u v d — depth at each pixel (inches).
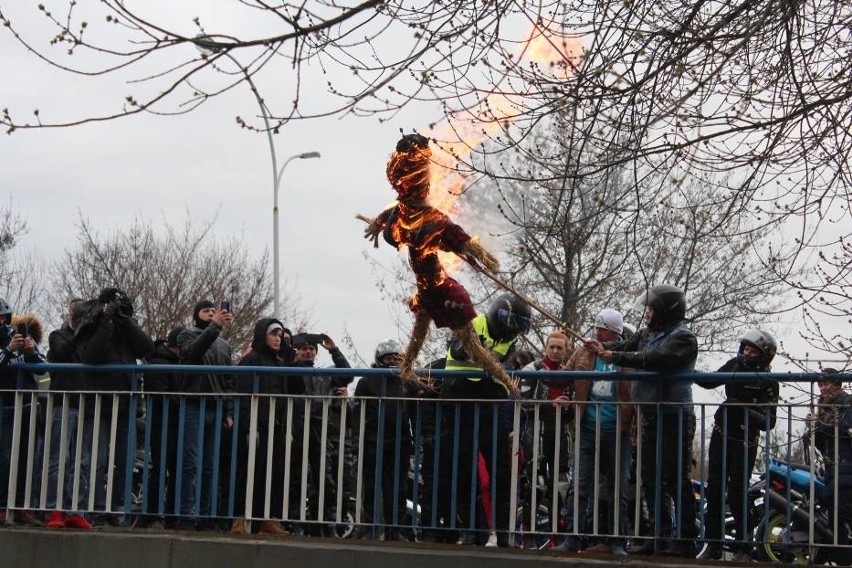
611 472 326.6
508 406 330.3
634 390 324.2
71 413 352.2
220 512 349.4
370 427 340.2
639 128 282.7
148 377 360.8
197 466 336.5
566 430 336.5
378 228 314.3
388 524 328.2
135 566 318.3
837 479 297.9
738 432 312.2
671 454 315.9
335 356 388.8
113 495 349.4
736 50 275.4
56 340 362.9
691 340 316.2
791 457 304.5
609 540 323.3
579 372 322.0
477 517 327.3
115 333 356.8
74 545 323.9
